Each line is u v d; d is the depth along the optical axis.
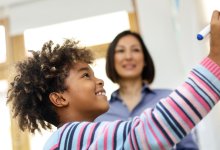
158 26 2.33
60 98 0.75
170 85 2.23
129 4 2.44
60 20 2.51
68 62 0.77
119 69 1.60
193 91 0.57
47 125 0.82
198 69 0.59
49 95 0.77
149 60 1.67
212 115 1.54
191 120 0.56
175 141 0.56
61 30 2.50
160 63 2.27
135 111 1.49
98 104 0.75
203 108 0.57
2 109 2.35
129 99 1.58
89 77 0.78
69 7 2.51
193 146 1.33
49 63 0.78
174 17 2.25
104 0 2.47
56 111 0.77
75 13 2.50
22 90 0.81
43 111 0.79
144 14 2.37
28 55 0.88
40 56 0.81
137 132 0.57
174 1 2.18
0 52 2.61
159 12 2.34
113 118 1.49
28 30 2.56
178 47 2.24
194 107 0.57
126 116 1.48
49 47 0.83
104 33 2.43
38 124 0.83
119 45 1.62
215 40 0.59
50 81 0.77
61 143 0.67
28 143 2.41
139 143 0.56
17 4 2.61
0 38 2.64
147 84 1.65
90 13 2.48
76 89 0.74
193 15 1.72
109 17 2.45
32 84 0.79
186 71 2.01
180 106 0.57
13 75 0.86
